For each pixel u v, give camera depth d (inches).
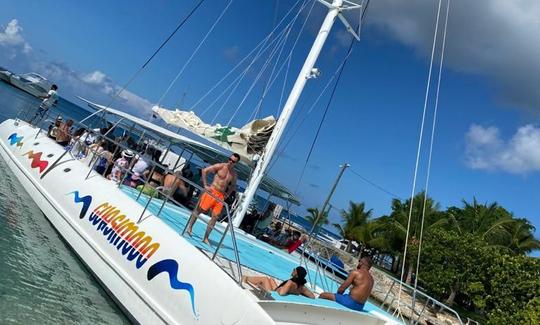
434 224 1663.4
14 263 299.0
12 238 339.6
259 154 479.2
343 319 274.8
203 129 505.7
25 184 471.2
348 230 1977.1
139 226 297.7
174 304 245.9
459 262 1311.5
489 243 1622.8
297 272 286.2
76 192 378.0
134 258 281.6
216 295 234.2
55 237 369.1
